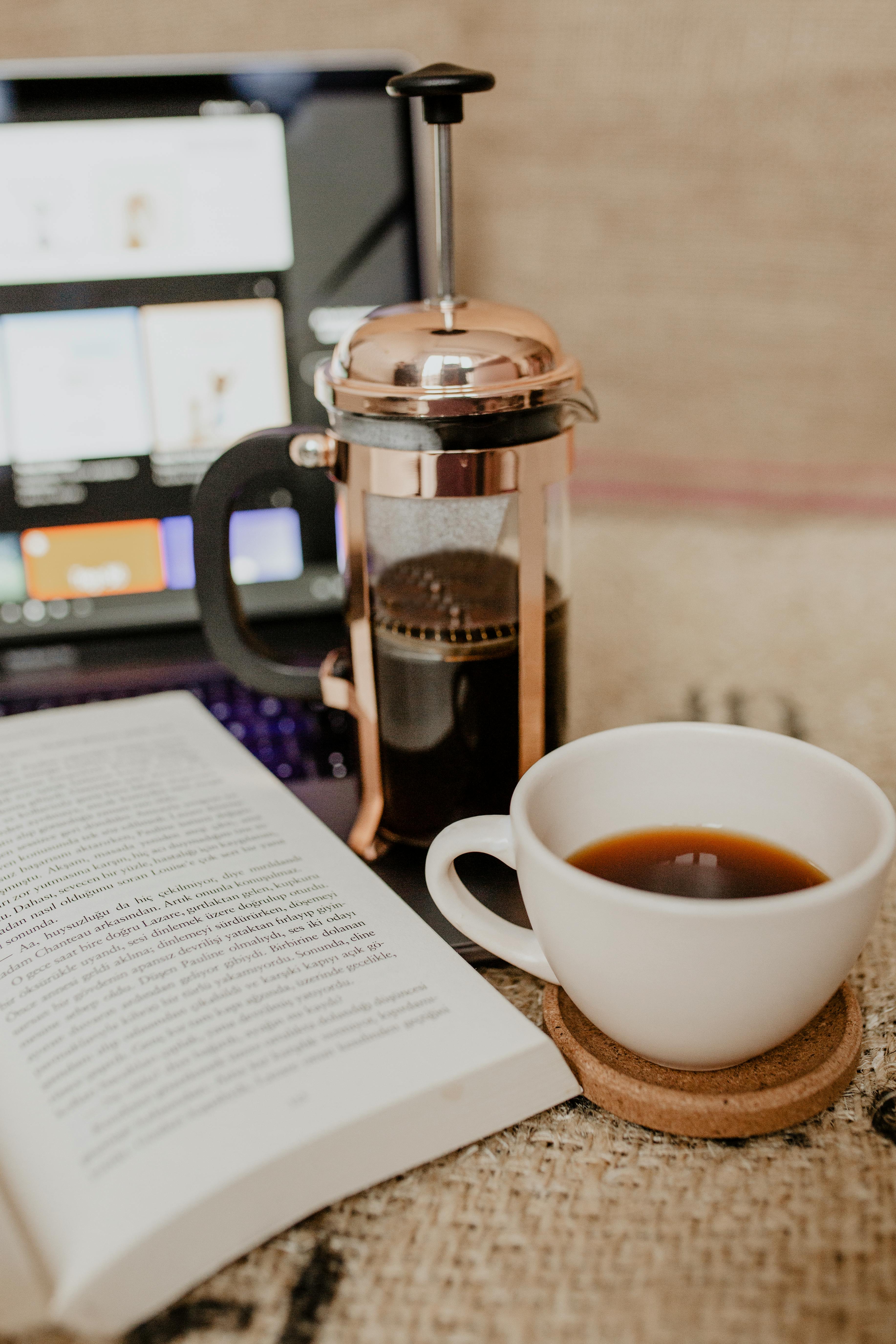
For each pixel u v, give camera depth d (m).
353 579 0.35
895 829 0.25
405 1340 0.22
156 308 0.53
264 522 0.55
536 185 0.72
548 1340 0.22
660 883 0.28
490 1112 0.26
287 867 0.34
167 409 0.54
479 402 0.30
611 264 0.73
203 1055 0.26
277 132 0.53
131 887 0.33
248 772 0.41
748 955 0.24
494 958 0.33
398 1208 0.25
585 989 0.26
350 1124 0.24
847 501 0.74
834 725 0.47
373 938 0.31
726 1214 0.25
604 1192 0.25
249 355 0.54
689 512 0.76
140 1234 0.22
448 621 0.35
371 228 0.54
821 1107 0.27
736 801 0.31
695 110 0.68
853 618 0.58
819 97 0.66
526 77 0.69
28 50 0.69
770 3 0.65
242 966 0.29
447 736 0.35
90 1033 0.27
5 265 0.52
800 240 0.70
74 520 0.54
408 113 0.53
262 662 0.38
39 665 0.55
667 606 0.61
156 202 0.52
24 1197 0.23
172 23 0.69
